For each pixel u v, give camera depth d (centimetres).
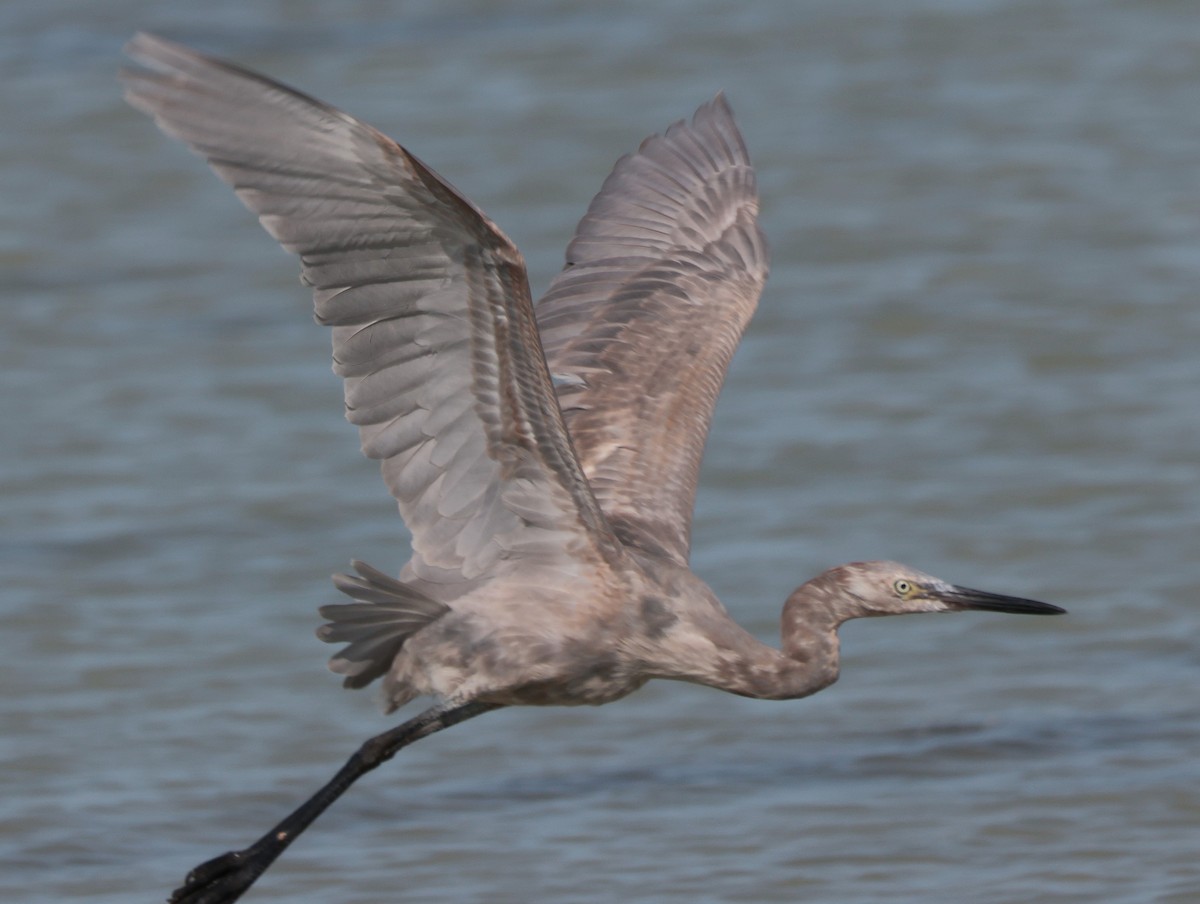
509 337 774
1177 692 1291
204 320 2066
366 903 1057
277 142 721
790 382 1870
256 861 865
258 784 1201
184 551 1540
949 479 1645
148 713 1295
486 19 3066
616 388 972
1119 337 1945
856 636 1415
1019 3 3108
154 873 1098
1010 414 1775
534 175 2372
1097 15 3030
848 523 1565
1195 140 2491
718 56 2853
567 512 839
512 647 848
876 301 2058
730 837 1123
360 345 778
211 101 711
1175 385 1831
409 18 3073
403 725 859
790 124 2581
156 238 2306
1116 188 2353
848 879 1066
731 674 889
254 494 1652
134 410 1831
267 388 1886
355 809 1179
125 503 1638
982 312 2017
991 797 1161
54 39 3000
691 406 972
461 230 742
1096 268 2120
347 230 743
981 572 1478
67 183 2470
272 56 2862
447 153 2458
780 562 1489
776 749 1242
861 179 2400
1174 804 1141
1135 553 1505
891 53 2862
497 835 1137
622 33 2977
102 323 2056
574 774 1219
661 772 1216
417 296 769
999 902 1033
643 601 865
